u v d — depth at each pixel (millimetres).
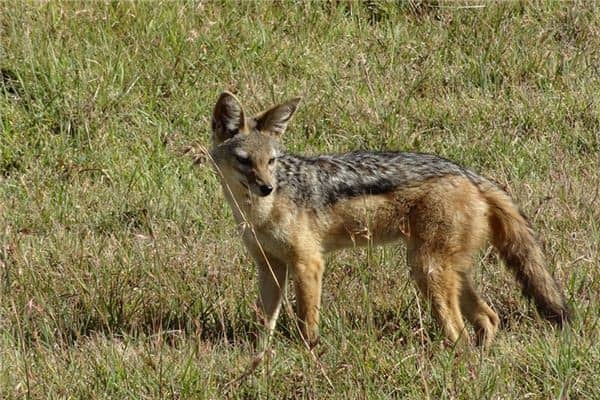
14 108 15875
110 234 13484
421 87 17047
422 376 9102
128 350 10453
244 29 17906
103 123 15711
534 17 18547
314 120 15984
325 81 16922
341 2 18938
